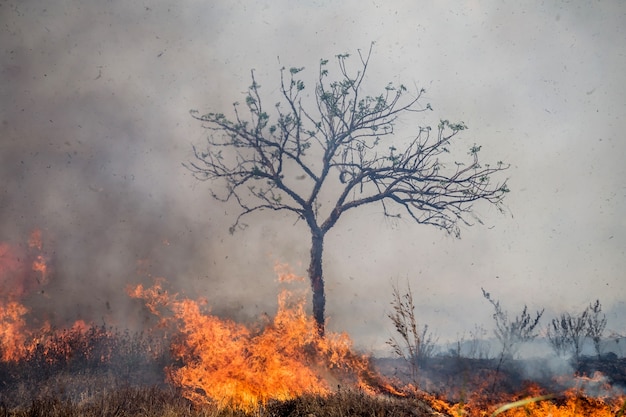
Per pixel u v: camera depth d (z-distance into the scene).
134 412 7.09
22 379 9.12
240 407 7.15
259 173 11.31
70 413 6.60
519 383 9.13
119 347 10.78
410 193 11.09
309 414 6.86
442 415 7.26
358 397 7.35
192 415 6.77
